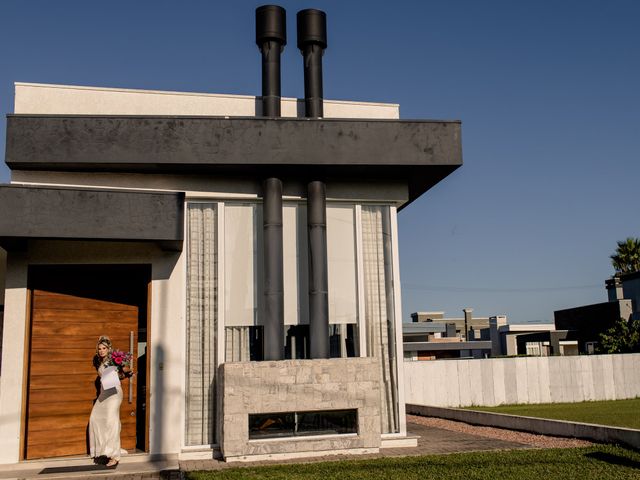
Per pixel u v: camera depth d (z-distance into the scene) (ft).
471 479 25.81
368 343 35.86
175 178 34.50
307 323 35.27
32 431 32.24
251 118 33.47
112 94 35.01
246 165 33.42
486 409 64.28
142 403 35.24
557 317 138.31
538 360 74.84
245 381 31.86
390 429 35.53
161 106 35.53
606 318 120.98
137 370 35.53
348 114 37.96
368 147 34.27
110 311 34.94
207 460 31.91
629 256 150.41
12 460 31.30
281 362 32.42
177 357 33.30
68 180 33.45
